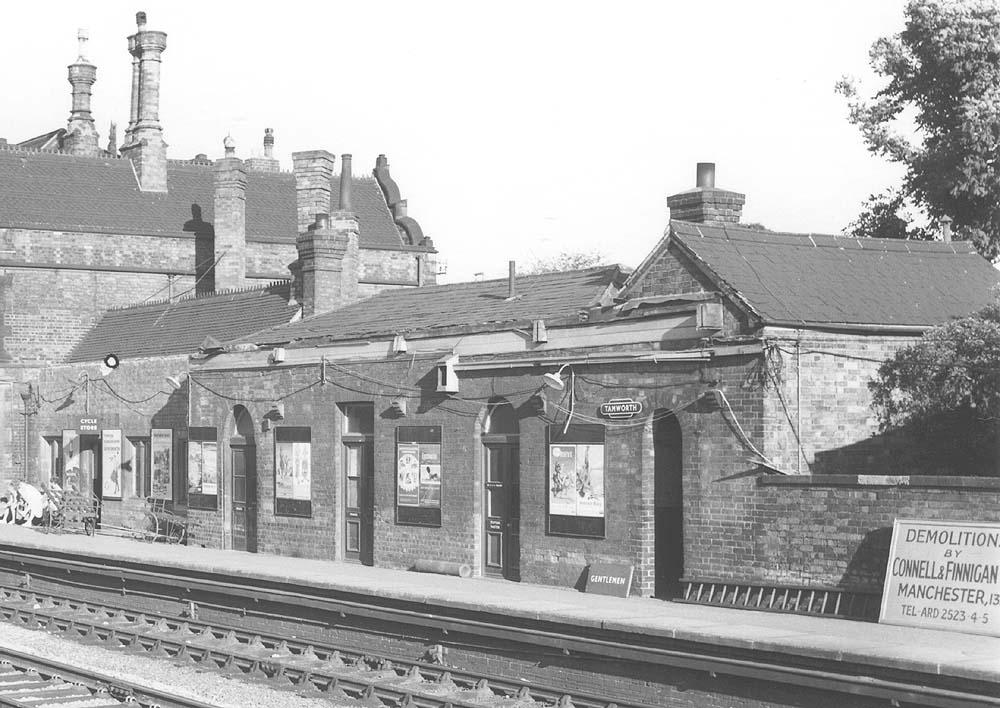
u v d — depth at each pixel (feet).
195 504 111.04
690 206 80.84
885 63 112.16
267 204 171.53
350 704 56.59
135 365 126.21
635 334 73.46
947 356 68.13
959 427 70.28
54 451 140.46
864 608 61.21
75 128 195.72
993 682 43.78
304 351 99.55
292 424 100.17
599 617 57.93
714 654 51.96
